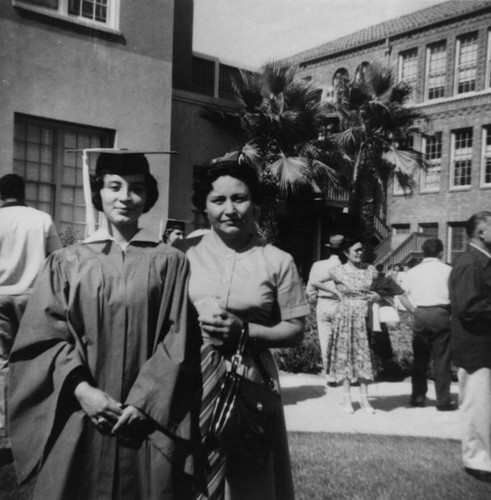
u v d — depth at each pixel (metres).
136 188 2.51
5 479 3.68
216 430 2.29
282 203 18.75
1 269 4.59
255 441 2.36
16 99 9.65
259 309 2.57
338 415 6.10
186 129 13.86
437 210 27.03
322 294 7.91
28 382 2.24
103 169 2.50
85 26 10.46
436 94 27.27
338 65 29.78
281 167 13.69
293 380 8.16
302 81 14.65
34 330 2.25
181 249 2.88
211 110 14.04
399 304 13.38
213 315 2.40
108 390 2.24
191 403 2.37
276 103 14.32
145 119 11.28
